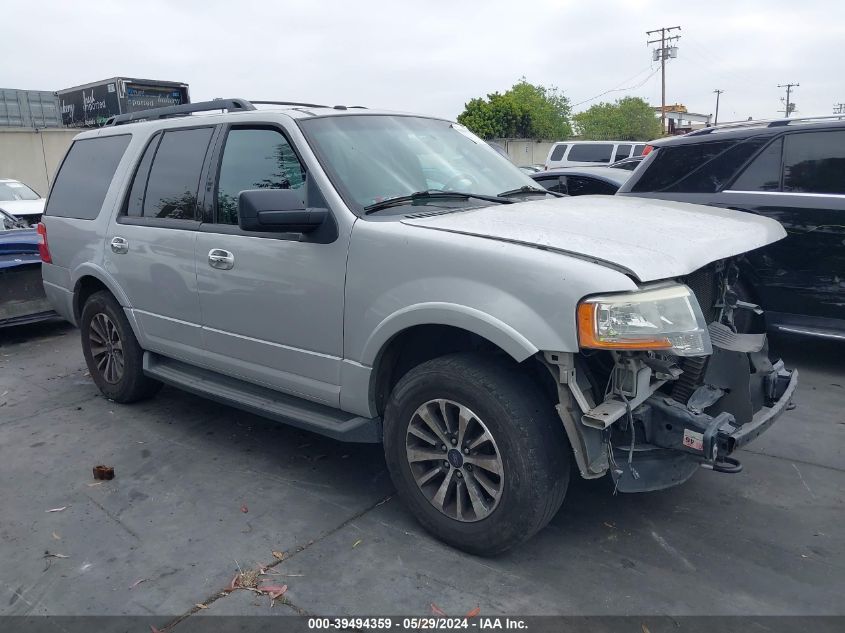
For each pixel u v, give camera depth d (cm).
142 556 317
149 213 447
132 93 2178
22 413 504
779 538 321
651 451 293
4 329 772
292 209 324
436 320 295
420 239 303
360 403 337
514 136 4147
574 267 265
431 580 294
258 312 373
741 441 285
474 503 302
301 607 279
